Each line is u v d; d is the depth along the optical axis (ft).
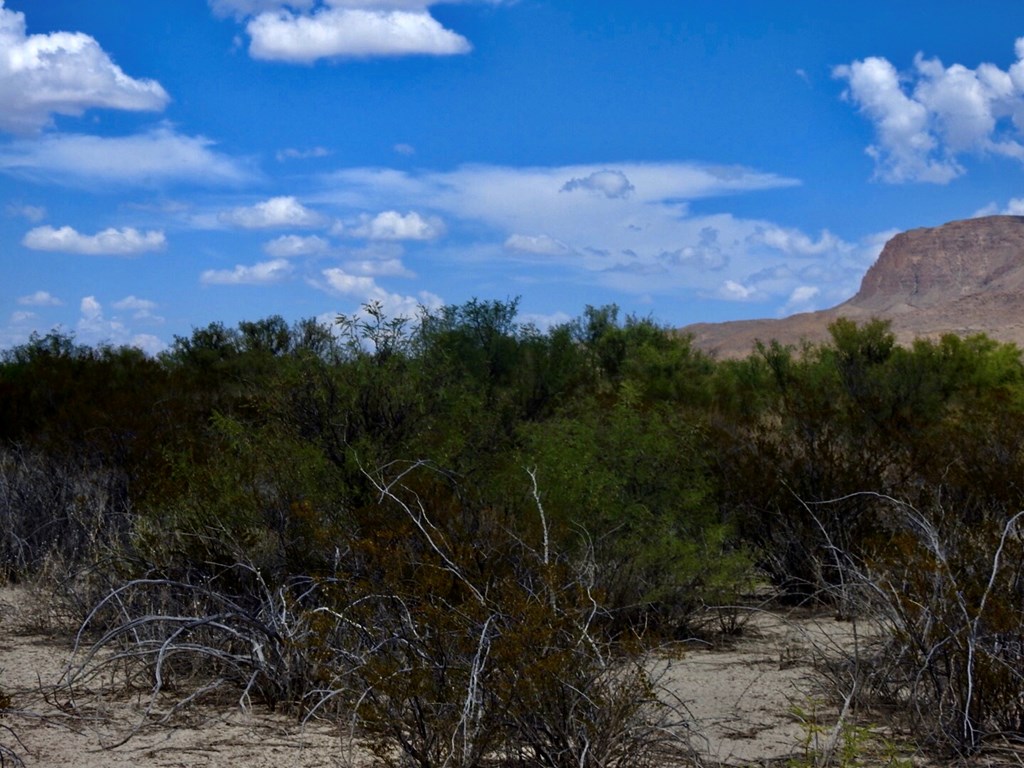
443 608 18.10
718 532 29.12
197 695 20.83
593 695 16.20
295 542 25.63
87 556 30.81
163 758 17.63
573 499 27.73
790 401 38.70
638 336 106.83
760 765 17.33
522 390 58.95
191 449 30.94
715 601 27.81
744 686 22.58
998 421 37.91
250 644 22.15
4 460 40.86
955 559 22.27
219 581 25.41
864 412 38.65
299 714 20.03
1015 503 32.73
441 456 28.27
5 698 19.71
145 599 25.41
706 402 65.51
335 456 27.78
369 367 29.86
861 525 33.12
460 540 21.91
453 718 16.12
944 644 19.36
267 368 33.04
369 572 21.22
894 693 20.71
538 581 20.17
